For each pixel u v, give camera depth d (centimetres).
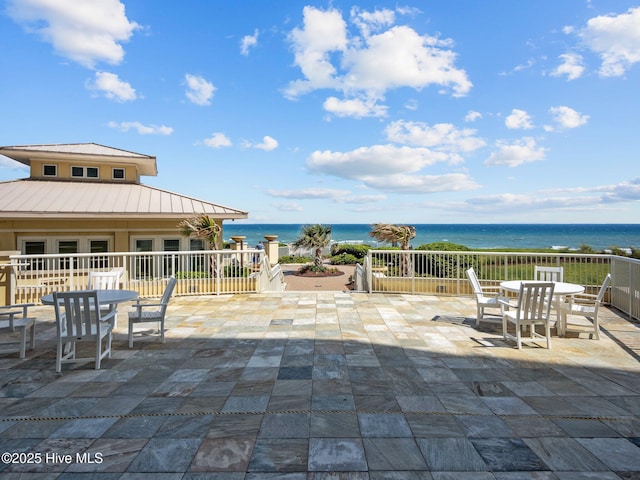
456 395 346
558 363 436
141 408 320
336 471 228
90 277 618
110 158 1424
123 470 229
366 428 283
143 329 610
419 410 314
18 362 448
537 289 494
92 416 305
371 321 660
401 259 977
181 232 1281
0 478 221
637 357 458
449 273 925
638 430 278
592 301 784
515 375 398
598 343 519
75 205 1185
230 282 956
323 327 618
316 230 2111
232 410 316
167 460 240
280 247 2766
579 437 268
